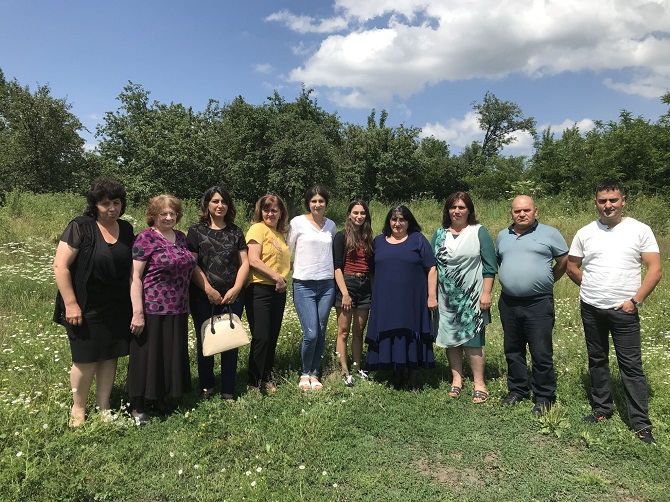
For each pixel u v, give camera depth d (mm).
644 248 3787
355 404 4258
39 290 7293
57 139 27141
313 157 23000
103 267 3564
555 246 4141
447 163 40469
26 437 3264
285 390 4449
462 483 3158
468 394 4543
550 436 3783
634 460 3434
